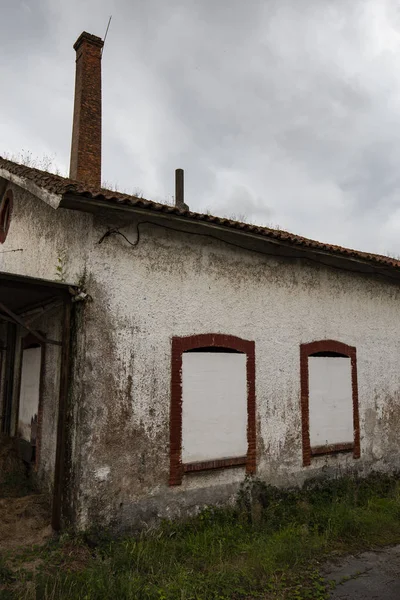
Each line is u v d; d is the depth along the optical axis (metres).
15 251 9.10
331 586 5.11
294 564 5.59
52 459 6.90
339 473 8.66
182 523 6.45
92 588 4.54
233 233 7.23
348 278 9.52
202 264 7.29
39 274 7.72
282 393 8.00
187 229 7.12
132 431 6.23
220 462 6.98
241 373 7.50
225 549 5.86
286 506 7.26
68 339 6.04
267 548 5.78
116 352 6.21
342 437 8.84
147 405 6.42
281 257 8.37
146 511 6.23
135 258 6.58
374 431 9.45
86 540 5.60
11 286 5.70
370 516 7.12
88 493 5.75
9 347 9.50
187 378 6.88
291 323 8.33
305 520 6.88
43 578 4.62
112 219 6.43
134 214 6.55
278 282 8.26
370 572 5.48
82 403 5.86
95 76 12.55
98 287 6.18
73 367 6.12
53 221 7.39
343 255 8.60
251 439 7.45
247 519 6.81
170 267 6.92
